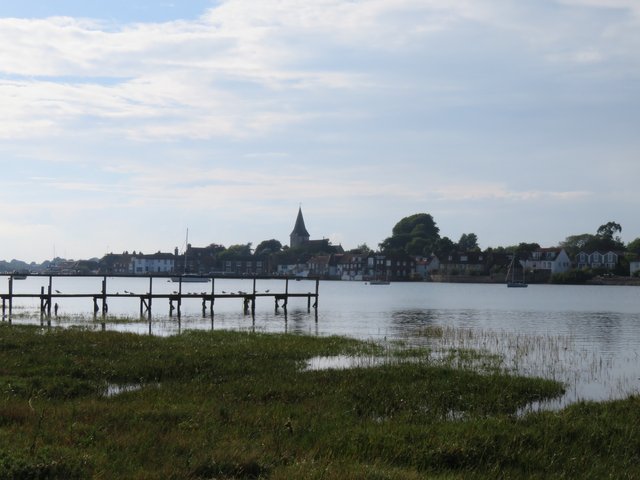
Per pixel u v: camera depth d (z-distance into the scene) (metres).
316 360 32.78
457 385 25.14
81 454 13.32
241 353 32.16
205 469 13.10
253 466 13.42
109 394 22.56
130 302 100.69
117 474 12.43
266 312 79.69
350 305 97.94
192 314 75.25
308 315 75.19
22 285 165.88
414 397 22.58
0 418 16.53
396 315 75.44
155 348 32.88
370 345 39.69
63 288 150.25
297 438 16.27
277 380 25.12
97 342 34.28
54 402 19.83
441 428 17.61
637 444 17.09
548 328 59.41
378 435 16.56
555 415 19.86
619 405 21.69
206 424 17.03
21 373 25.02
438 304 100.88
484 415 20.73
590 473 14.73
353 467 13.51
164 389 22.80
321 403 21.11
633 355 39.19
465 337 48.16
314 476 12.63
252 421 17.77
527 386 25.55
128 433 15.57
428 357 35.31
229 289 160.12
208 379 25.50
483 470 14.72
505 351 39.69
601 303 103.62
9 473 11.96
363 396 22.47
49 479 12.09
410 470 14.04
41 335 36.91
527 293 143.50
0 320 58.56
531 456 15.62
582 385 28.00
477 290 161.50
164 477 12.44
